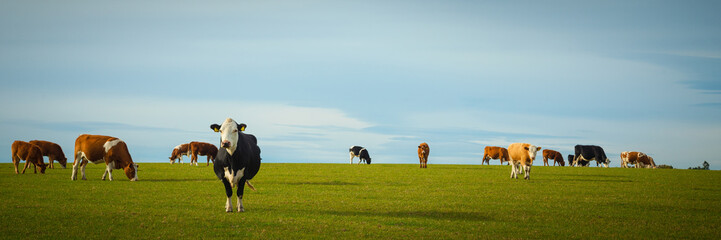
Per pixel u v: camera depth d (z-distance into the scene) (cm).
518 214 1620
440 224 1414
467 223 1441
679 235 1324
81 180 2541
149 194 1992
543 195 2145
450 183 2667
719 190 2444
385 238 1218
